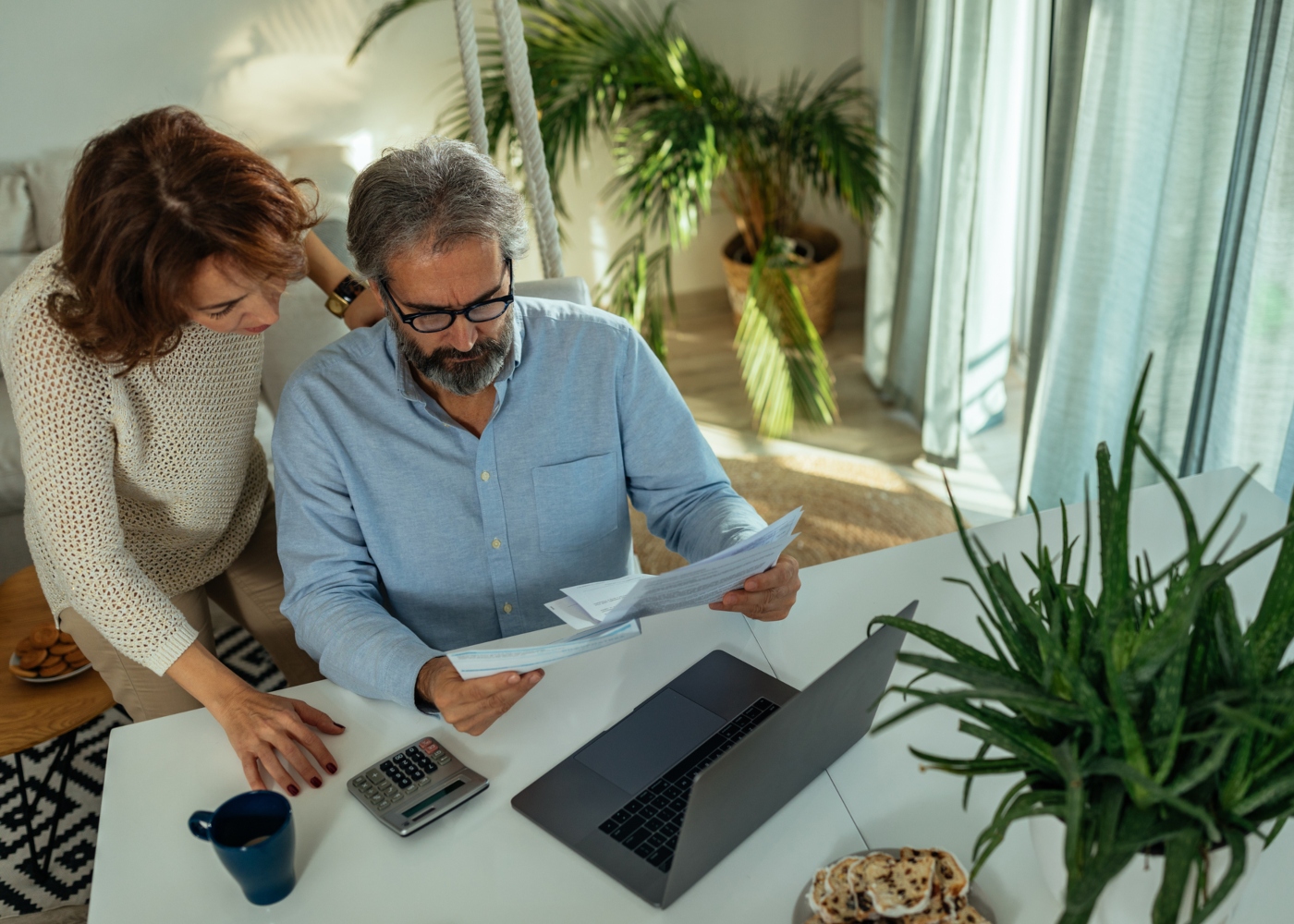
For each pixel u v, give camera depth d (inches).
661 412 54.7
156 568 60.4
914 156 105.4
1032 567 32.9
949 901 33.1
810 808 39.3
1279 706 27.0
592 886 36.8
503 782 41.4
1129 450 28.5
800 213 134.7
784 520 42.3
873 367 123.1
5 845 73.2
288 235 44.9
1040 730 30.0
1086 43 78.0
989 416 114.2
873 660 37.7
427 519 53.1
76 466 48.6
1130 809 27.9
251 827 37.7
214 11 112.7
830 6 129.3
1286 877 34.7
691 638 48.0
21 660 65.6
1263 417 69.5
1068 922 26.7
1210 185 69.7
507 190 45.9
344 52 118.2
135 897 37.8
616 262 135.3
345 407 51.1
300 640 50.0
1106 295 80.9
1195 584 26.8
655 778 40.5
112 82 113.0
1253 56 64.8
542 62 117.9
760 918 35.3
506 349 48.5
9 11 107.0
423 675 44.4
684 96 118.3
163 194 41.8
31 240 106.0
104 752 80.7
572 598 44.1
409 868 38.0
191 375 52.2
